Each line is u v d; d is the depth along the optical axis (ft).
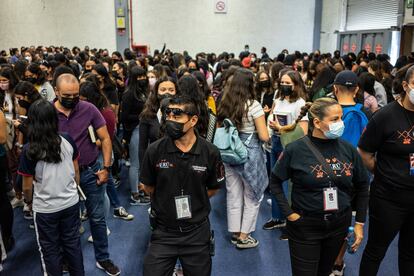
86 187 8.33
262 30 45.78
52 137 6.85
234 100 9.27
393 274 9.06
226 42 45.60
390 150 6.63
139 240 10.68
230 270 9.26
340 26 45.11
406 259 7.17
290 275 9.08
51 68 16.97
